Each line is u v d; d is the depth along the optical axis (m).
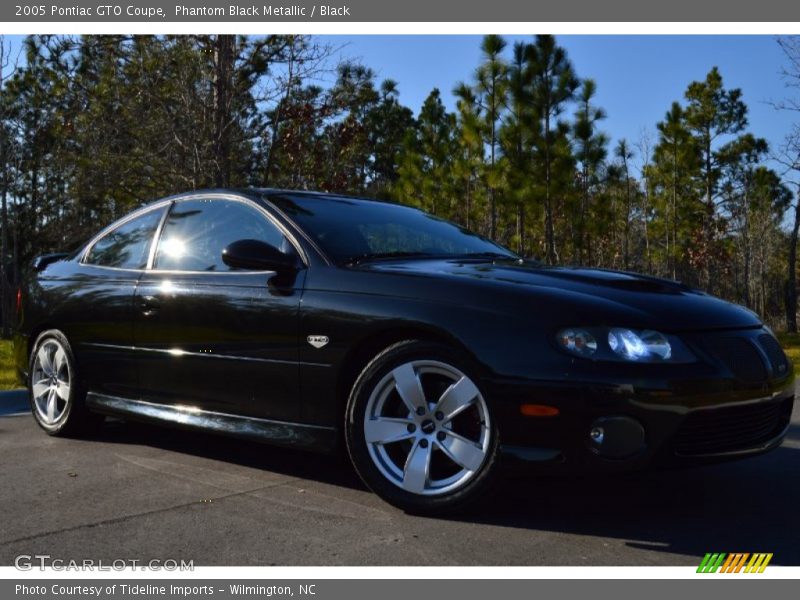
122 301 4.49
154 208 4.76
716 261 31.56
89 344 4.69
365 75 12.73
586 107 21.14
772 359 3.35
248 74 12.18
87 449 4.62
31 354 5.16
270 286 3.81
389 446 3.48
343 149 13.05
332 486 3.81
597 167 22.89
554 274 3.52
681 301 3.32
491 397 3.13
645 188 32.44
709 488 3.79
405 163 24.97
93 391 4.71
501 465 3.14
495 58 20.06
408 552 2.95
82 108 12.70
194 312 4.08
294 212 4.08
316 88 12.52
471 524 3.24
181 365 4.15
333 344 3.53
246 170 12.91
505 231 24.95
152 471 4.11
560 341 3.06
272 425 3.77
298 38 12.10
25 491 3.76
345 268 3.66
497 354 3.13
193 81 12.08
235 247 3.68
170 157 11.98
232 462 4.29
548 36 19.92
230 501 3.58
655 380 2.98
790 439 4.98
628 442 2.98
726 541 3.06
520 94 19.66
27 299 5.18
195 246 4.33
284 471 4.10
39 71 17.06
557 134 20.28
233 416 3.95
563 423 3.02
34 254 19.83
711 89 40.25
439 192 25.06
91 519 3.34
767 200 35.47
